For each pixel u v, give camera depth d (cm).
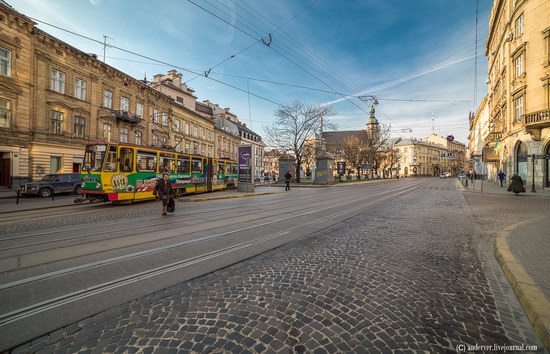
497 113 2903
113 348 222
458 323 260
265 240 575
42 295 321
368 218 848
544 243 492
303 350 219
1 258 454
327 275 377
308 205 1212
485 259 450
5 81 1803
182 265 424
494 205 1186
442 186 2997
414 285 345
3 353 219
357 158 4941
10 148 1827
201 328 250
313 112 3462
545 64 1880
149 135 3028
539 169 1977
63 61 2150
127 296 318
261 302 300
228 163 2512
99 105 2445
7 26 1811
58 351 221
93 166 1203
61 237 599
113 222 786
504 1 2470
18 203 1269
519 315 276
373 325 254
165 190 916
